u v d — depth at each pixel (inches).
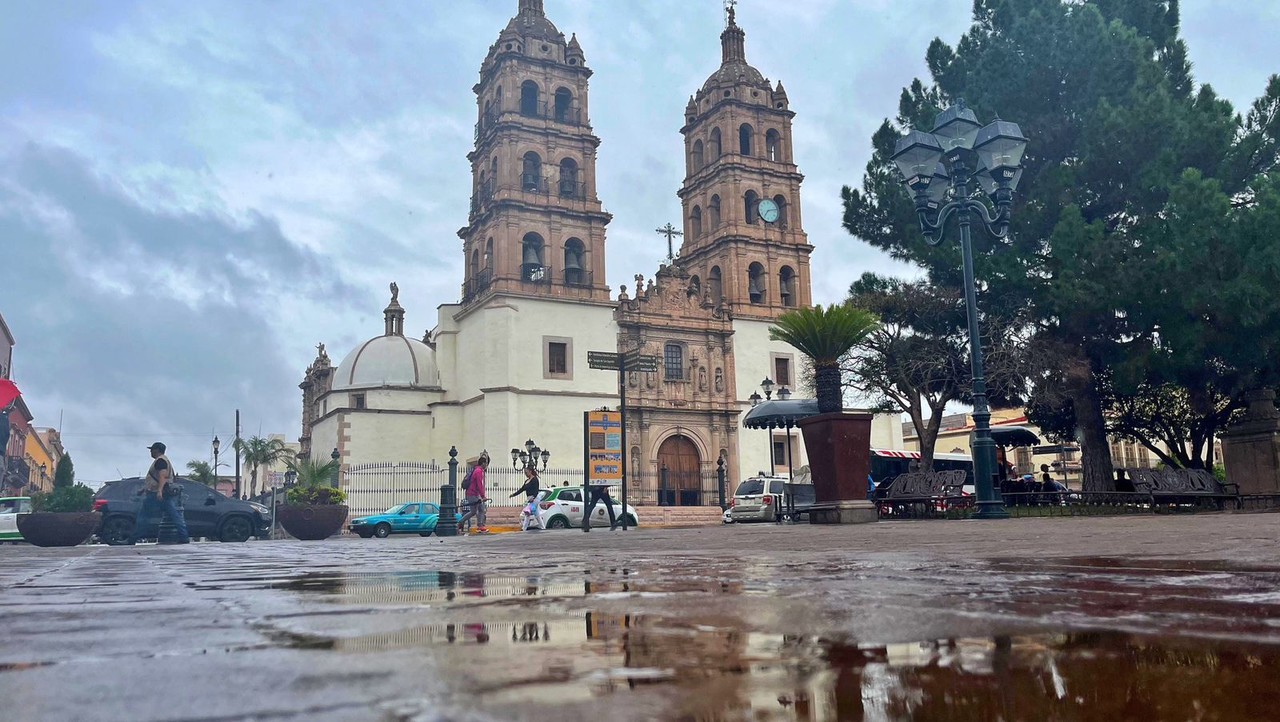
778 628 54.1
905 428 2748.5
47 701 32.5
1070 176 828.6
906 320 978.1
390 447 1633.9
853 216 1005.8
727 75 1852.9
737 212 1780.3
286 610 73.9
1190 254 744.3
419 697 32.7
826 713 29.9
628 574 125.0
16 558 292.4
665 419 1648.6
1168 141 812.0
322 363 2241.6
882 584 92.9
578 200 1674.5
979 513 545.0
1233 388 865.5
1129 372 806.5
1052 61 872.9
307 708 30.7
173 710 30.5
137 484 840.3
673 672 38.1
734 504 1099.9
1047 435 1225.4
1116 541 195.9
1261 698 31.8
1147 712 29.8
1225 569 106.3
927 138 577.0
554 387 1577.3
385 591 98.7
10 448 2103.8
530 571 141.2
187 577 143.6
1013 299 900.6
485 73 1737.2
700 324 1711.4
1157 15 1000.9
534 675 37.5
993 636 48.7
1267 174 794.8
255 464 2401.6
